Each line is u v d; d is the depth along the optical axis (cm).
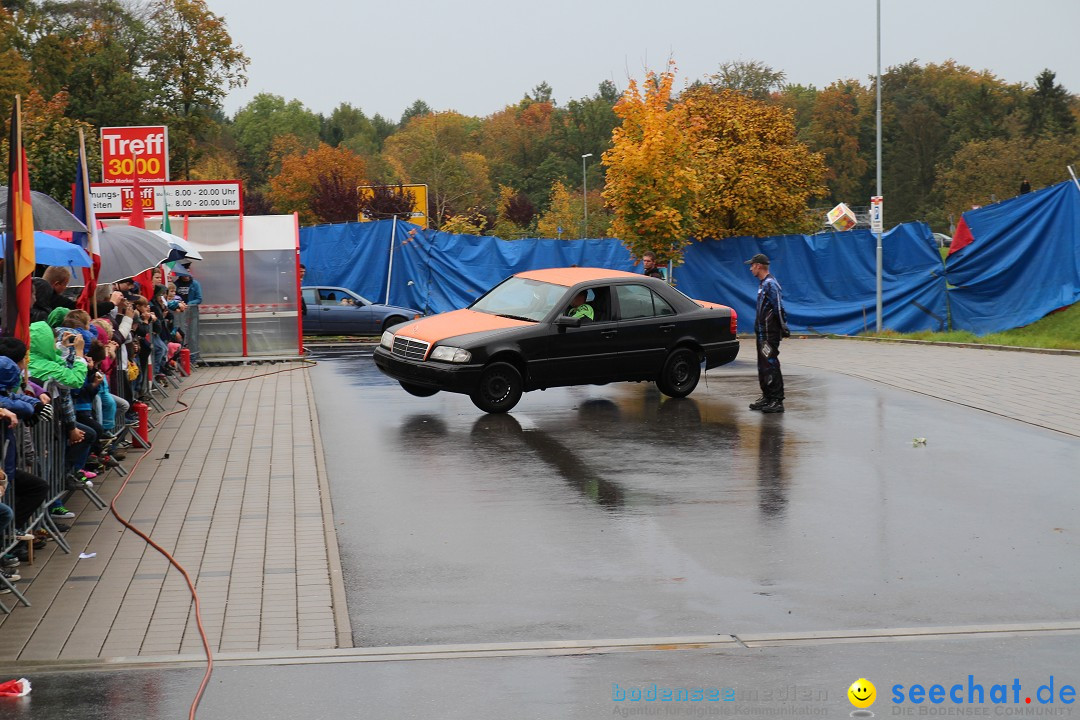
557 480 1125
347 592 764
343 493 1070
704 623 697
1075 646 649
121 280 1533
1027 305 2825
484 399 1538
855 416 1515
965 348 2514
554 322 1587
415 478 1138
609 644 654
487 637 673
